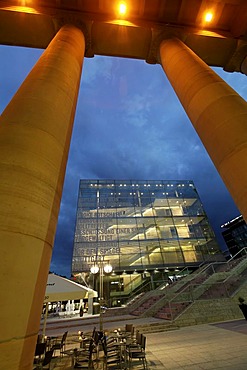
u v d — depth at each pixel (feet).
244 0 30.04
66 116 14.30
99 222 93.45
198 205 110.22
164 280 82.33
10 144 9.59
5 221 7.51
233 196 14.02
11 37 29.76
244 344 22.35
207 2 30.45
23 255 7.47
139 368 18.29
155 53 32.22
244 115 15.26
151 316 46.47
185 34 30.96
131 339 22.39
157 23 31.40
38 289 7.91
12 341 6.25
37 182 9.32
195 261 90.68
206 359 19.03
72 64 19.22
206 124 17.02
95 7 29.84
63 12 28.76
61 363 21.53
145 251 89.20
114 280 83.66
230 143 14.34
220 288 42.88
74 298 23.08
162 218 101.30
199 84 19.47
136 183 111.96
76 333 34.45
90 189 104.63
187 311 37.52
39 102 12.55
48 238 9.25
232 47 33.04
